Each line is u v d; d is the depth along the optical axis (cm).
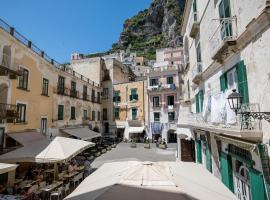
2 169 903
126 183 541
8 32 1455
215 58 952
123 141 3903
